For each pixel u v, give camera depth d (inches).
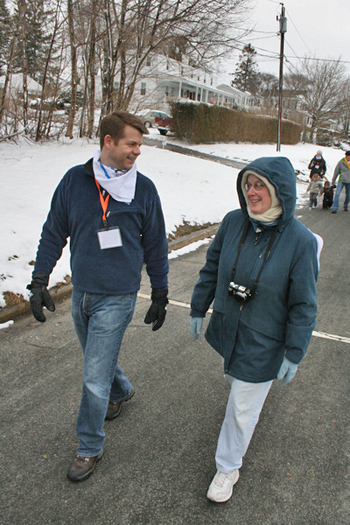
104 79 528.1
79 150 454.0
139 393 119.7
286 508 83.7
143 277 218.7
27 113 478.9
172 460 94.9
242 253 81.2
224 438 84.7
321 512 83.2
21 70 488.1
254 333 80.0
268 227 78.7
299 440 104.4
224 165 634.2
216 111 941.2
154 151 575.5
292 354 76.4
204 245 296.2
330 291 214.5
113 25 485.1
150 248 92.0
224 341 84.8
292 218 79.5
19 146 445.7
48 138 493.4
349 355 149.8
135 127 78.3
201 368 135.3
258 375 80.4
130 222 84.1
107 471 90.5
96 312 86.0
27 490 84.1
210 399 118.9
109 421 107.2
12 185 278.1
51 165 366.6
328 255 283.6
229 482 84.7
